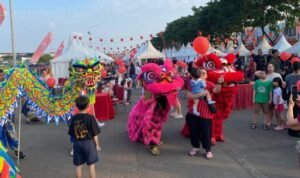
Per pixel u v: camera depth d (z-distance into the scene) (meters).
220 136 8.41
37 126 11.25
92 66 7.23
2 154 4.84
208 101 7.07
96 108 11.81
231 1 33.72
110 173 6.44
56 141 9.10
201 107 7.11
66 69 21.70
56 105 6.93
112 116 12.32
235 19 33.19
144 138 7.67
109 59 27.14
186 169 6.54
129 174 6.36
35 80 6.77
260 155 7.29
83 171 6.59
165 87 7.32
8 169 4.79
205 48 8.26
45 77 13.63
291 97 4.92
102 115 11.91
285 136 8.87
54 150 8.20
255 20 33.31
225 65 8.23
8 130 7.07
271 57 16.59
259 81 9.62
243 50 31.48
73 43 21.86
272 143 8.21
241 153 7.47
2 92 6.20
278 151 7.55
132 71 25.39
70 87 7.13
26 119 12.51
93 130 5.59
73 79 7.18
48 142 9.00
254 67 20.97
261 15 32.59
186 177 6.11
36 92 6.78
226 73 8.05
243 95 13.32
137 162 7.07
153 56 30.55
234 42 42.94
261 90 9.56
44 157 7.62
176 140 8.78
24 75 6.57
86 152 5.58
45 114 6.90
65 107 6.98
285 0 31.92
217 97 8.18
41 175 6.45
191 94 7.14
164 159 7.22
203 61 8.32
